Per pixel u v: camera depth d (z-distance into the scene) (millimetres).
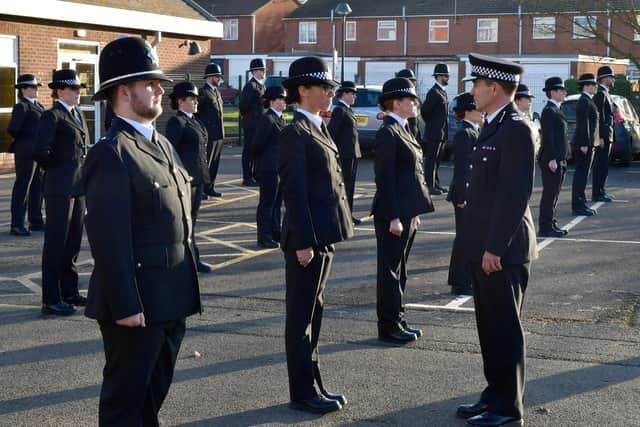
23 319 7863
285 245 5645
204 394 5918
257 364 6586
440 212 14453
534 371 6395
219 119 15844
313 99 5734
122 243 4082
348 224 5824
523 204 5156
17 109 12258
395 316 7121
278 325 7699
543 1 32250
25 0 18406
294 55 55812
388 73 51406
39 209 12727
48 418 5488
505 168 5191
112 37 21344
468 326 7656
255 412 5598
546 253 10984
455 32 55688
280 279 9539
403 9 57094
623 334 7402
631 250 11234
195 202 9609
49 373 6348
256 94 17188
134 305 4090
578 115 13969
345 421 5453
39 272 9883
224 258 10672
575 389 6012
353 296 8750
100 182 4102
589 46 50812
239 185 17641
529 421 5441
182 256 4352
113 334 4262
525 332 7453
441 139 16453
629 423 5402
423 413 5582
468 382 6160
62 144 7867
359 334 7383
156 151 4324
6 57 18641
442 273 9844
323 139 5742
